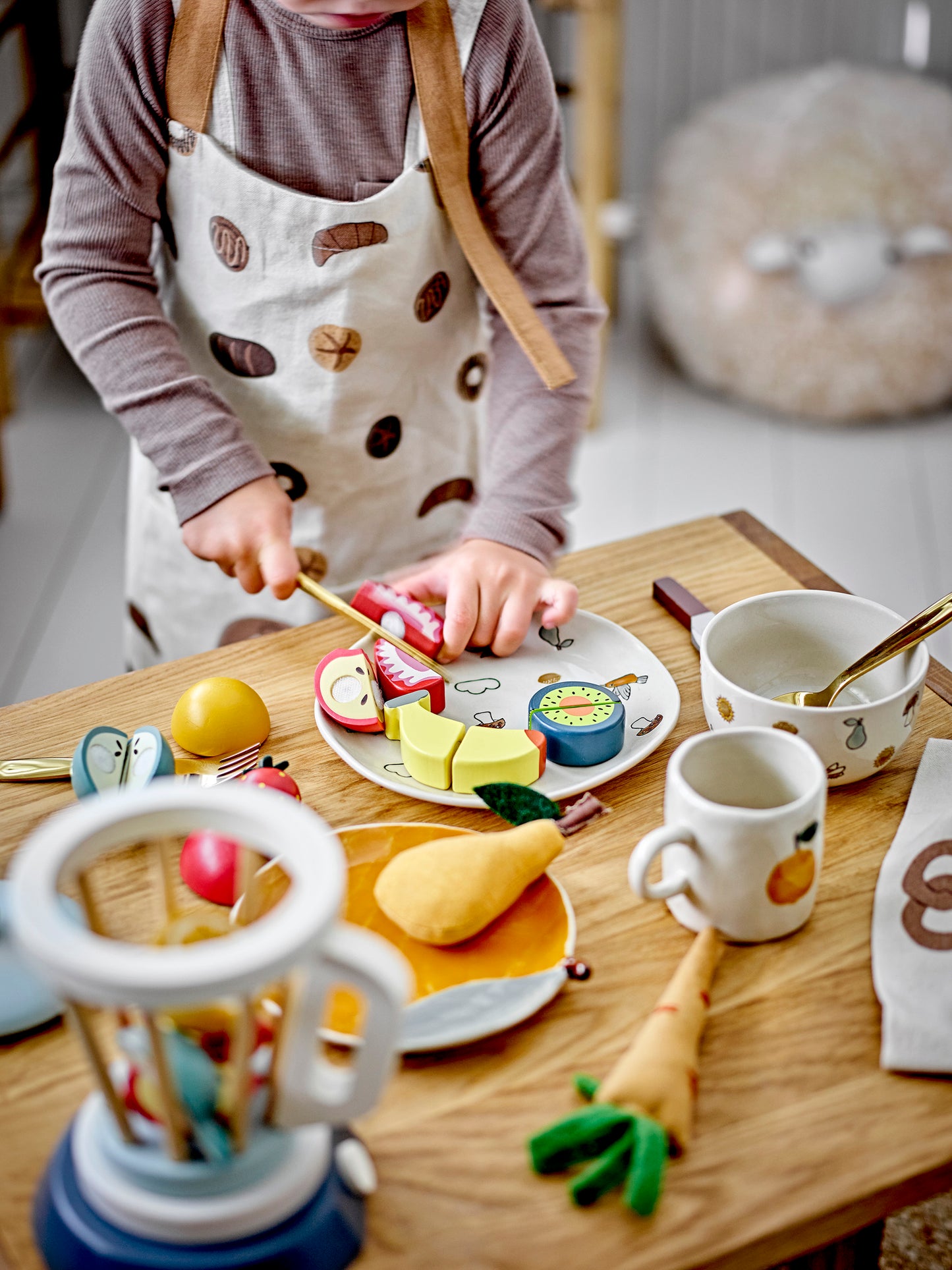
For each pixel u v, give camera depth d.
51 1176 0.51
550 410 1.05
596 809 0.74
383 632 0.86
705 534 1.02
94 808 0.45
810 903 0.66
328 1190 0.51
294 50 0.95
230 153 0.99
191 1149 0.49
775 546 1.01
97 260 1.01
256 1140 0.49
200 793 0.46
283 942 0.40
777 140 2.49
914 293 2.44
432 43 0.95
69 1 2.54
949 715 0.83
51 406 2.55
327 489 1.15
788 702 0.80
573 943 0.65
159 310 1.04
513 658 0.89
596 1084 0.58
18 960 0.62
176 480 0.97
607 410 2.60
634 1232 0.52
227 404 1.04
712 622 0.79
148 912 0.68
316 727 0.82
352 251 1.01
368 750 0.80
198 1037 0.50
